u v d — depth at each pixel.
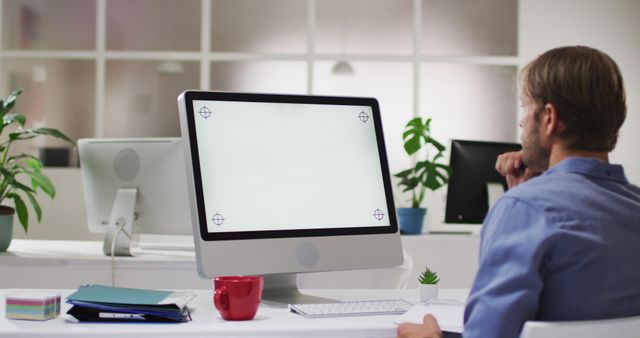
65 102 5.40
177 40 5.40
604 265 0.97
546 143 1.10
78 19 5.41
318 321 1.26
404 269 2.37
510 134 5.41
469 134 5.41
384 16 5.38
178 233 2.52
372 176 1.62
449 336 1.19
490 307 0.95
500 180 3.41
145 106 5.41
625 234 1.00
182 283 2.30
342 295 1.65
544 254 0.96
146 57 5.39
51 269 2.33
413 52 5.39
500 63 5.38
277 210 1.50
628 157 5.36
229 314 1.27
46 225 5.01
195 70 5.41
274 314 1.36
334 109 1.61
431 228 4.98
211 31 5.41
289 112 1.57
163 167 2.49
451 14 5.40
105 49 5.41
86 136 5.39
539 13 5.36
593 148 1.07
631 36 5.34
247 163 1.50
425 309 1.35
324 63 5.37
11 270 2.34
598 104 1.04
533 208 0.98
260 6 5.39
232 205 1.46
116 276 2.30
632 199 1.06
